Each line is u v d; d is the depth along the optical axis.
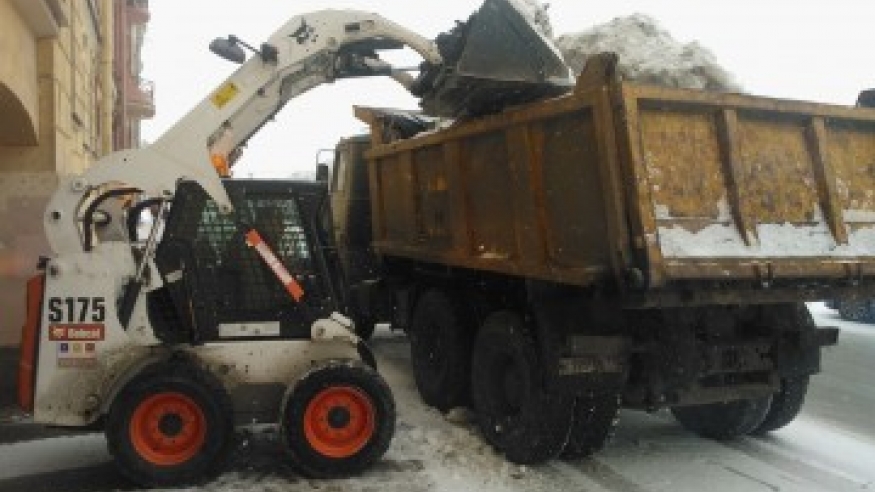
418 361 7.12
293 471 5.07
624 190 4.17
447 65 5.20
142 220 5.62
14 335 7.54
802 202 4.70
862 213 4.93
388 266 7.96
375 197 7.92
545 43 5.04
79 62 9.95
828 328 5.23
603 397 5.07
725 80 5.27
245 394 5.07
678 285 4.16
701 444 5.90
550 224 4.88
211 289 5.04
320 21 5.79
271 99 5.70
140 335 4.84
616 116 4.20
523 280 5.46
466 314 6.47
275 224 5.18
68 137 8.79
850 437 6.15
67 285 4.79
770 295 4.46
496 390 5.57
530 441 5.09
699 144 4.44
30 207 7.70
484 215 5.71
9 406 6.79
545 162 4.88
